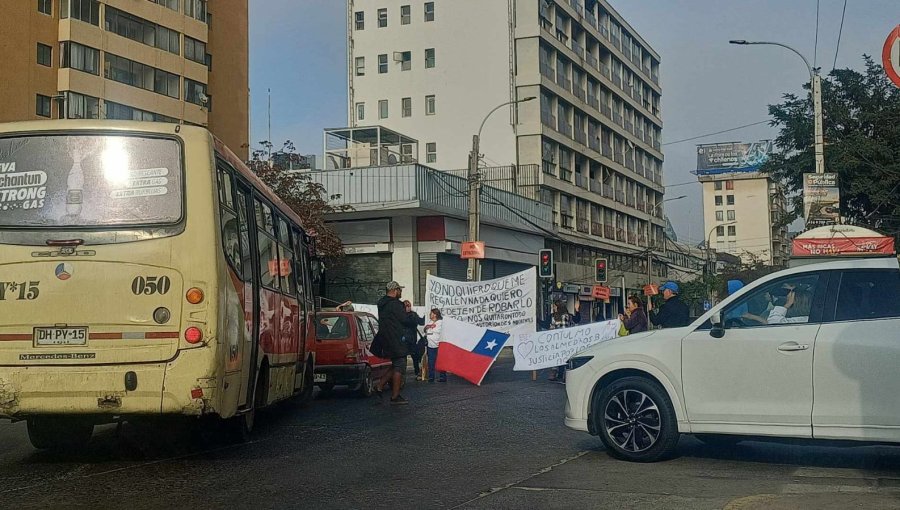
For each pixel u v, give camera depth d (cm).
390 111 5881
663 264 8288
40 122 823
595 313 6412
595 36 6588
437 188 4034
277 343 1158
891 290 767
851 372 749
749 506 625
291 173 3903
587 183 6372
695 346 820
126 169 815
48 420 912
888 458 877
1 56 3838
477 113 5672
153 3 4488
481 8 5722
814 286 795
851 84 3303
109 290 792
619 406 857
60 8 4075
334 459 877
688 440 1007
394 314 1452
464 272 4244
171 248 803
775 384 779
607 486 729
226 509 647
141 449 953
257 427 1154
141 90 4391
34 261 793
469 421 1202
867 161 3136
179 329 793
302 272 1417
